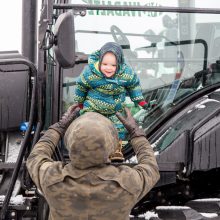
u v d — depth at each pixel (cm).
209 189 421
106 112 320
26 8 499
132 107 398
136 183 256
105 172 254
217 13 409
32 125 375
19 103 440
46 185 255
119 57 308
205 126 363
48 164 265
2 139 449
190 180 415
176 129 377
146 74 409
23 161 399
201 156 360
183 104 402
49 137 284
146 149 282
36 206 382
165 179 370
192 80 411
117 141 268
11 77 443
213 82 414
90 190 250
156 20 409
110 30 405
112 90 314
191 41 413
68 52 332
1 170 408
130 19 408
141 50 408
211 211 369
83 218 253
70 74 400
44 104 400
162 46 410
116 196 251
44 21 363
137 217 375
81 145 246
